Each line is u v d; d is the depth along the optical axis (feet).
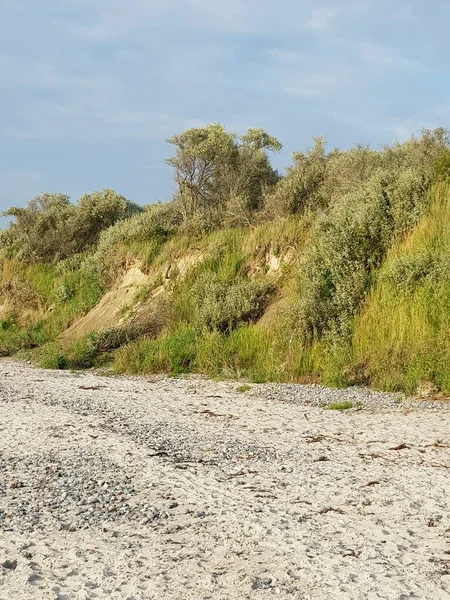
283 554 18.39
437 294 48.73
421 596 15.89
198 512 21.94
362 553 18.40
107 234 90.74
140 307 73.87
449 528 20.27
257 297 63.26
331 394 45.14
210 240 74.02
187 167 85.46
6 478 26.43
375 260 56.34
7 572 17.75
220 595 16.12
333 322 52.60
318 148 77.71
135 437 33.30
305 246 62.44
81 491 24.61
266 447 31.01
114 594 16.37
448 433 32.91
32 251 100.68
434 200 57.82
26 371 62.95
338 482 25.04
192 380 54.65
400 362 46.44
